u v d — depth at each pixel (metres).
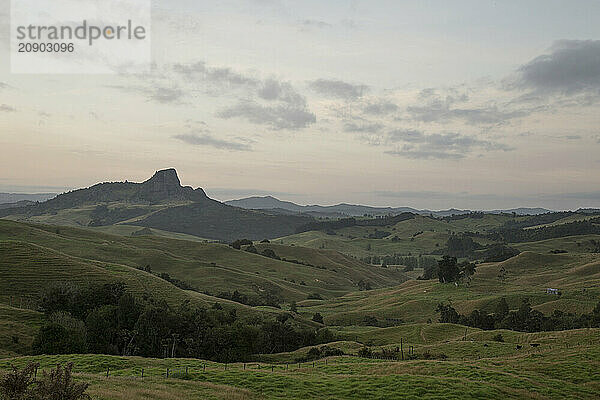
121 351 89.00
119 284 110.75
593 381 46.97
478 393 40.16
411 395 39.34
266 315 131.88
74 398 21.17
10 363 52.56
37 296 102.44
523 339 80.81
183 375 45.53
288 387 41.88
